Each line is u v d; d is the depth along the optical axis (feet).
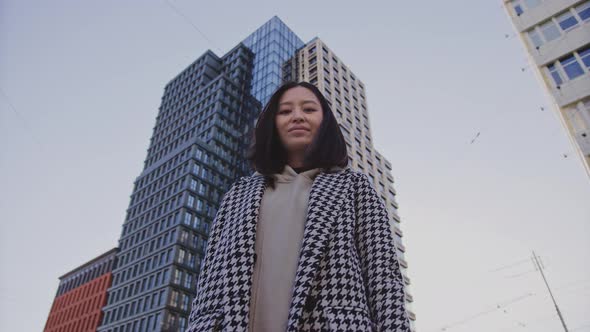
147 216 234.79
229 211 5.39
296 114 6.39
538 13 78.89
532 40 77.71
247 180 6.01
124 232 246.88
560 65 71.87
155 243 212.84
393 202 195.11
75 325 232.32
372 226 4.86
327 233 4.43
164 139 281.54
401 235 190.29
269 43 266.57
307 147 6.32
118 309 207.41
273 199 5.38
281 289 4.28
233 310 3.88
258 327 4.06
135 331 183.52
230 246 4.58
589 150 62.85
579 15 73.51
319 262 4.19
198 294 4.76
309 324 3.85
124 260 229.86
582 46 70.49
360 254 4.75
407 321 3.81
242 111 257.55
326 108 6.73
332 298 3.99
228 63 289.53
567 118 67.46
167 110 301.63
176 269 189.98
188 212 211.20
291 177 5.81
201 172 228.84
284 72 234.17
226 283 4.17
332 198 4.97
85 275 258.16
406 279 179.11
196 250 203.72
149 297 190.60
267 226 4.96
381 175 196.54
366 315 3.91
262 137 6.45
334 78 204.44
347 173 5.70
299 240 4.71
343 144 6.44
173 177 234.58
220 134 248.11
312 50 216.13
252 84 261.65
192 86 292.61
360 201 5.23
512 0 84.33
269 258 4.59
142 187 258.37
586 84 66.95
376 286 4.23
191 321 4.35
